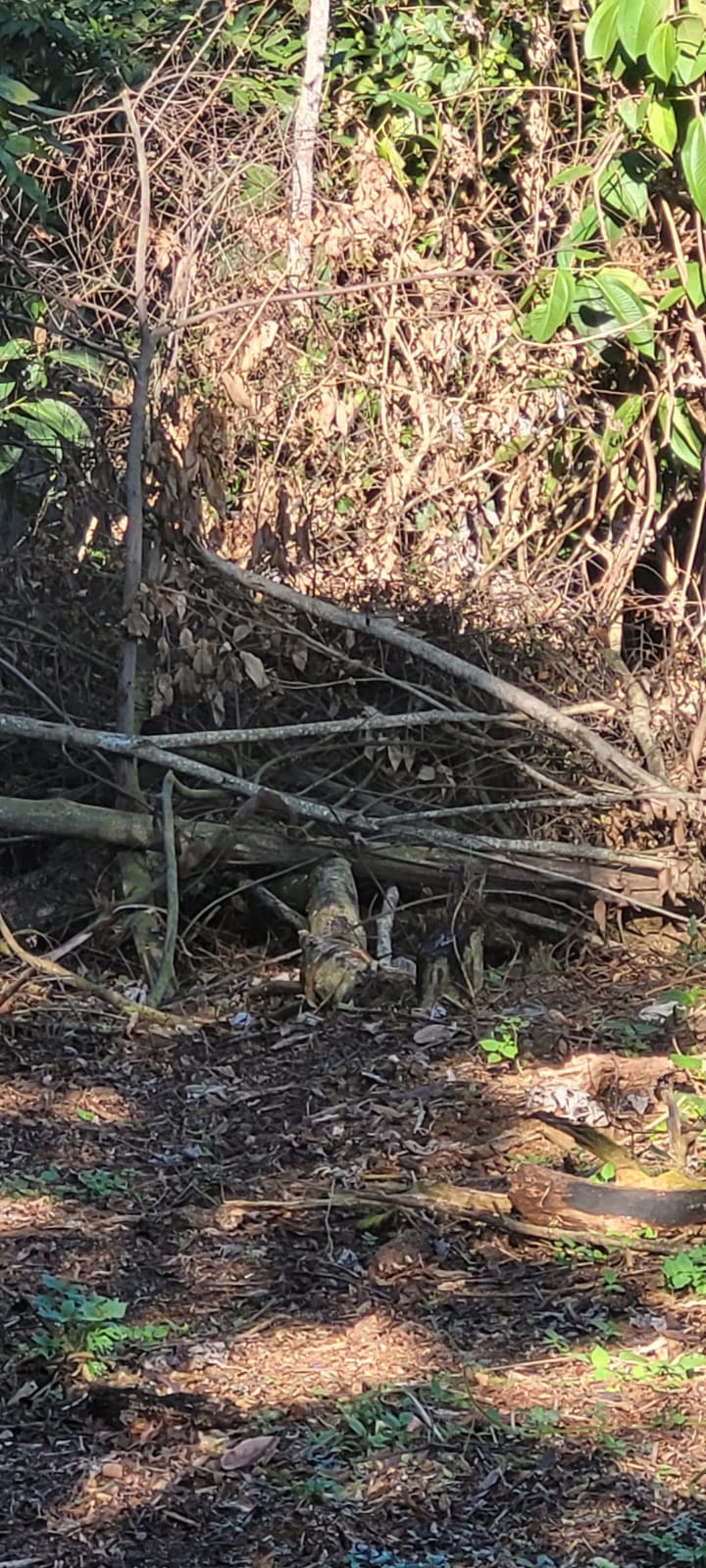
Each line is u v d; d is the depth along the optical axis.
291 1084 5.21
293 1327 3.78
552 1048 5.47
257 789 6.22
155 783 6.58
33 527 7.05
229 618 6.52
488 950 6.45
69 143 7.49
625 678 6.87
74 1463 3.26
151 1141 4.80
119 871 6.28
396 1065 5.31
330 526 6.82
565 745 6.62
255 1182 4.52
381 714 6.44
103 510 6.67
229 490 6.78
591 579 7.61
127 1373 3.56
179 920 6.32
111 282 6.59
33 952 6.18
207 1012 5.80
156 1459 3.27
